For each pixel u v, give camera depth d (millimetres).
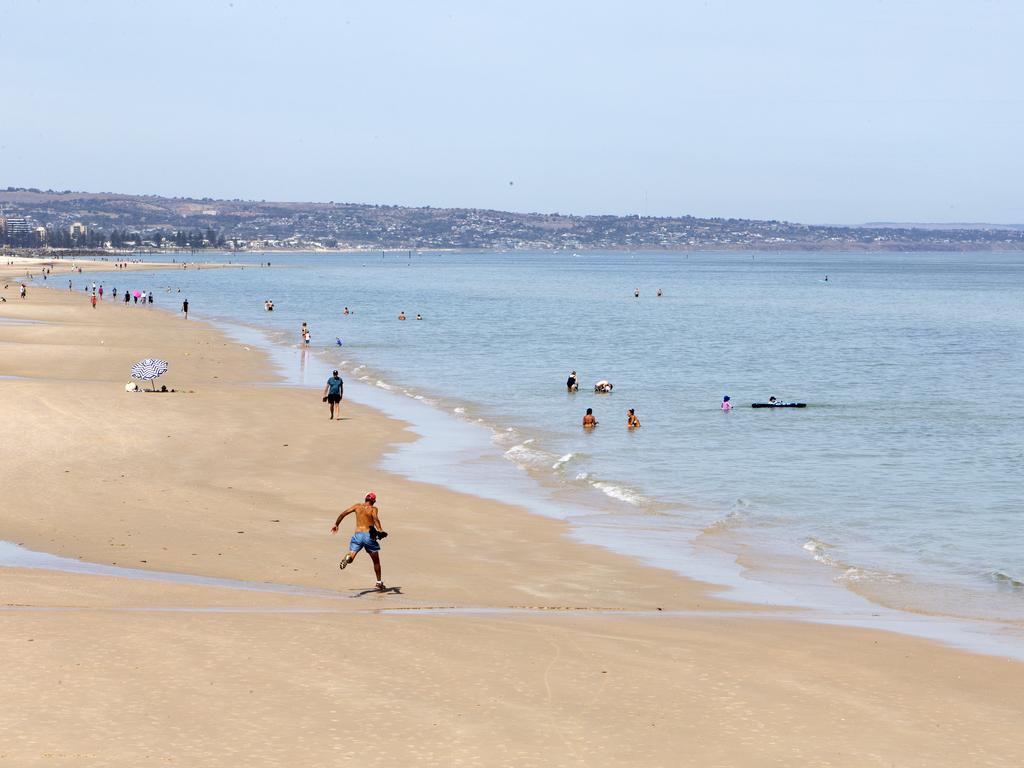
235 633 24250
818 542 38562
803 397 81312
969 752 19250
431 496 45375
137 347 107312
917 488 48656
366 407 71750
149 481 45500
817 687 22562
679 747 18859
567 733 19234
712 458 55500
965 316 190625
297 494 44562
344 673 21828
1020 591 32906
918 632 27891
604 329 150125
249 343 119000
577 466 52719
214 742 18062
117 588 29078
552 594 31625
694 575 34312
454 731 19062
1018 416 71750
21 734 18000
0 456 49156
